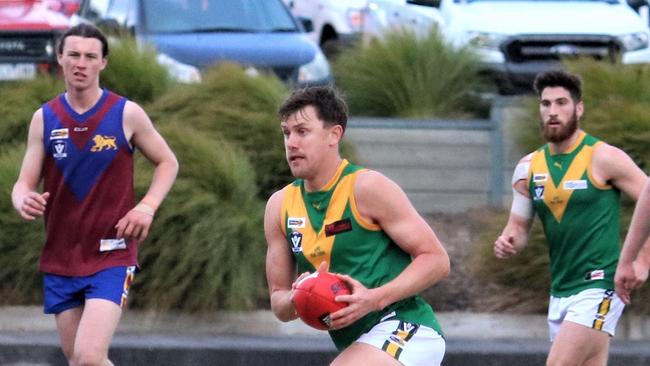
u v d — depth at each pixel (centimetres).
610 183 1958
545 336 2616
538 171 2003
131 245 1948
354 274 1527
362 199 1512
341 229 1519
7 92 3180
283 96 3138
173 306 2630
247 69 3425
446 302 2702
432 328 1559
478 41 3884
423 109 3641
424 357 1539
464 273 2789
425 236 1510
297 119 1515
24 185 1933
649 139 2917
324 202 1530
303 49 3847
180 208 2639
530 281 2692
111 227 1923
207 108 3098
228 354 2431
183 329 2619
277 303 1578
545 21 3959
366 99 3703
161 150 1962
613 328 1962
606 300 1945
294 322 2609
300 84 3656
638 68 3316
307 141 1512
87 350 1864
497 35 3888
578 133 1988
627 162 1945
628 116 2972
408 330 1538
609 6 4197
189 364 2433
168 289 2614
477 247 2808
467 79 3709
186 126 2991
